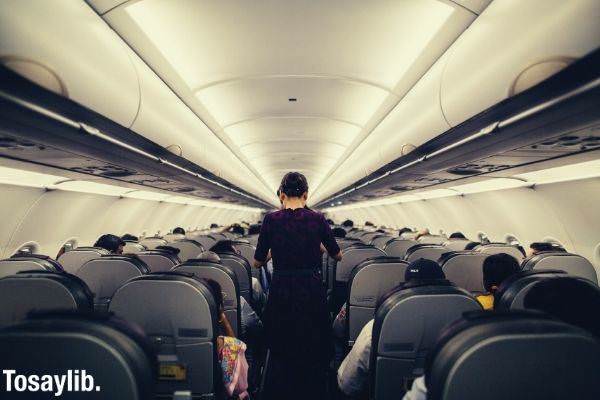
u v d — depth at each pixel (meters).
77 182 7.11
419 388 1.40
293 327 3.26
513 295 2.56
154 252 4.61
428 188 9.68
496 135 3.43
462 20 3.18
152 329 2.50
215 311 2.55
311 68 4.84
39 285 2.50
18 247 7.11
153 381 1.30
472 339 1.13
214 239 8.88
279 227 3.29
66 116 2.80
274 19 3.62
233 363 2.86
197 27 3.74
